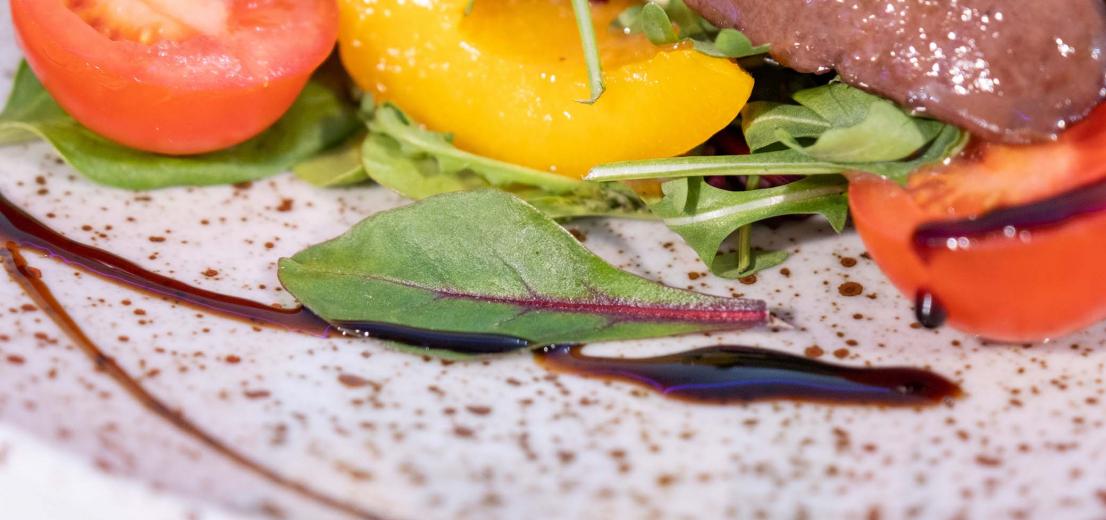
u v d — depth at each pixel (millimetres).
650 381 226
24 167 257
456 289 232
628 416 220
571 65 250
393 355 228
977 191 224
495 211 231
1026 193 222
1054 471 209
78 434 203
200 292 237
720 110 244
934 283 226
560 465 211
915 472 210
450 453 211
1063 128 226
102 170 253
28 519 199
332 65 273
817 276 245
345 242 232
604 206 251
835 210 240
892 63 231
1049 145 226
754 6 239
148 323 229
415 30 255
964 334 233
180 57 246
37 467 199
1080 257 218
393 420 216
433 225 232
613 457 212
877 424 218
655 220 256
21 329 224
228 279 240
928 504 205
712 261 242
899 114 228
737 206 241
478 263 232
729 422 219
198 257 244
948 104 228
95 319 229
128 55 244
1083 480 207
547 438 215
